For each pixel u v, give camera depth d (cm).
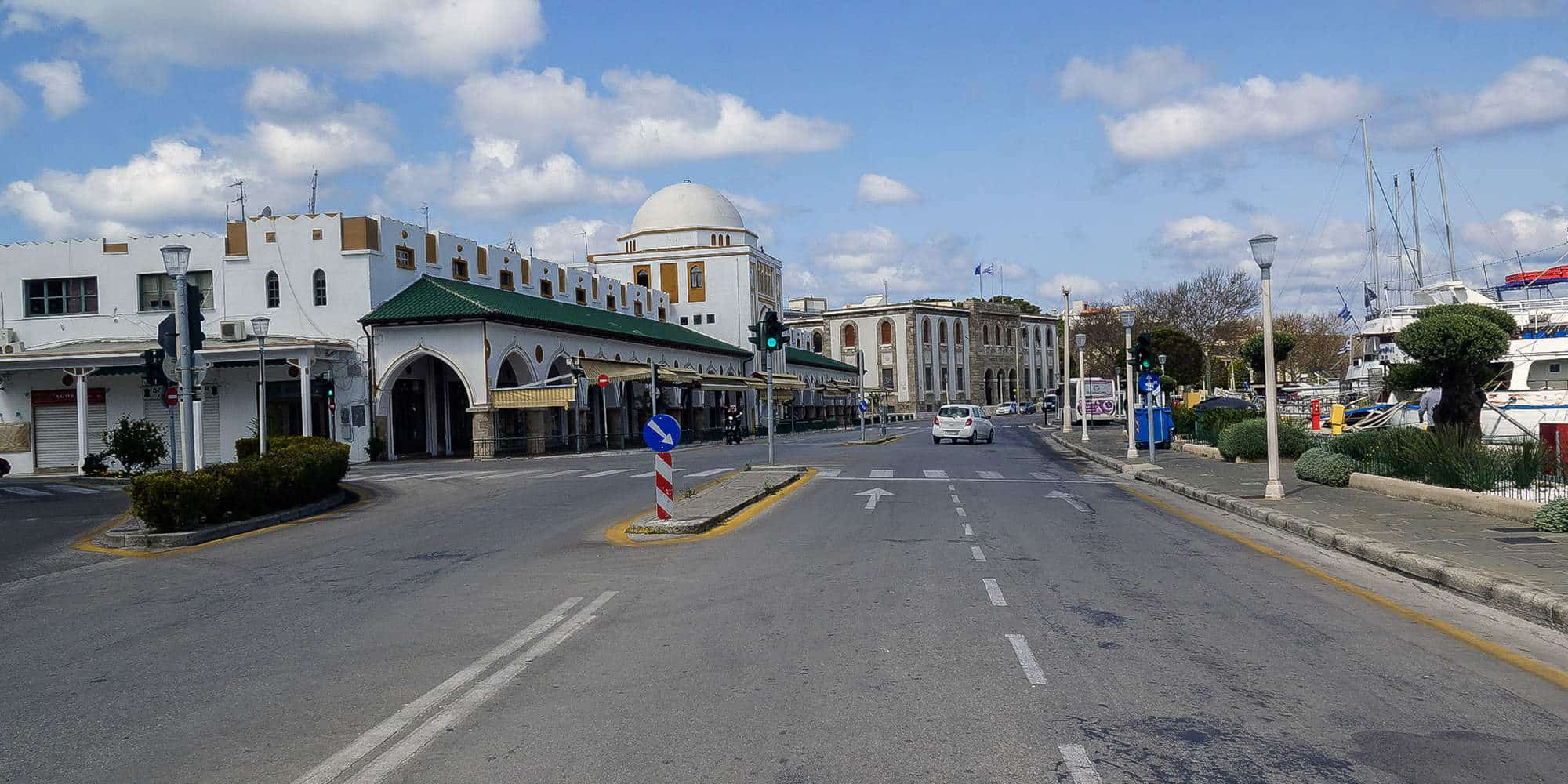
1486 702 642
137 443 3353
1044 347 14400
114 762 563
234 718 638
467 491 2450
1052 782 509
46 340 4441
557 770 533
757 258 7819
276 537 1625
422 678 720
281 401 4228
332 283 4231
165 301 4397
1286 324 9906
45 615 1014
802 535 1468
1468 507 1547
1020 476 2653
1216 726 594
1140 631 838
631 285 6638
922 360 11900
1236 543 1368
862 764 535
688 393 6244
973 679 695
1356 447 2244
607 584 1085
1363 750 555
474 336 4212
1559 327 3488
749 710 630
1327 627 852
